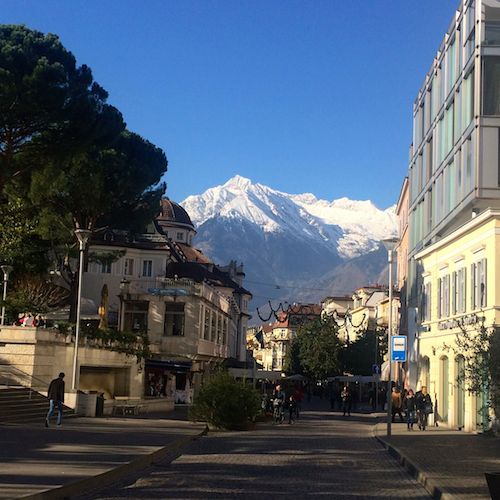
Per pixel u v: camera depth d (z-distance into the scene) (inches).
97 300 2406.5
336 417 1888.5
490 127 1395.2
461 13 1549.0
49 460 614.9
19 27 1344.7
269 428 1336.1
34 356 1253.1
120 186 1668.3
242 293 3501.5
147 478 586.6
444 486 530.9
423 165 1964.8
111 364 1557.6
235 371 2395.4
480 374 741.3
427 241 1865.2
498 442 1000.9
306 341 3555.6
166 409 1782.7
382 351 3400.6
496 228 1226.0
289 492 523.2
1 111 1267.2
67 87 1300.4
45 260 1768.0
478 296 1299.2
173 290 2080.5
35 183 1470.2
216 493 508.1
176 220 3472.0
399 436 1123.3
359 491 543.2
